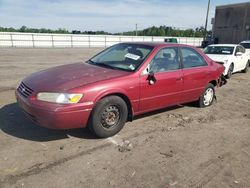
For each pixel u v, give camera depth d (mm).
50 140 3918
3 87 7316
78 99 3572
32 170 3107
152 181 3010
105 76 4035
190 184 2996
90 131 4027
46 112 3455
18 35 33188
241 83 9633
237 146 4074
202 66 5652
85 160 3400
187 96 5391
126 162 3402
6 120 4598
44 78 3988
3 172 3031
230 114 5691
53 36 36094
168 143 4047
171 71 4871
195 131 4605
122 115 4184
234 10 38062
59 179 2955
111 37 42094
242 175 3240
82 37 38812
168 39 39188
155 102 4660
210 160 3578
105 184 2904
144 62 4406
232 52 10977
